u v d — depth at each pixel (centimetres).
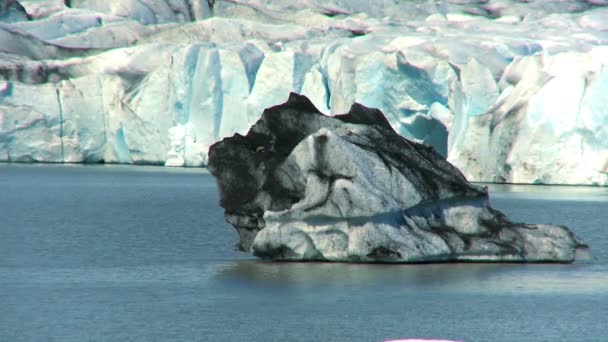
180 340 6606
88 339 6606
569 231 10106
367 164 9350
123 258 10938
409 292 8181
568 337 6738
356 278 8781
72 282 9000
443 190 9681
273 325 7031
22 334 6744
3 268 10088
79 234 13925
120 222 15988
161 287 8625
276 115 10094
